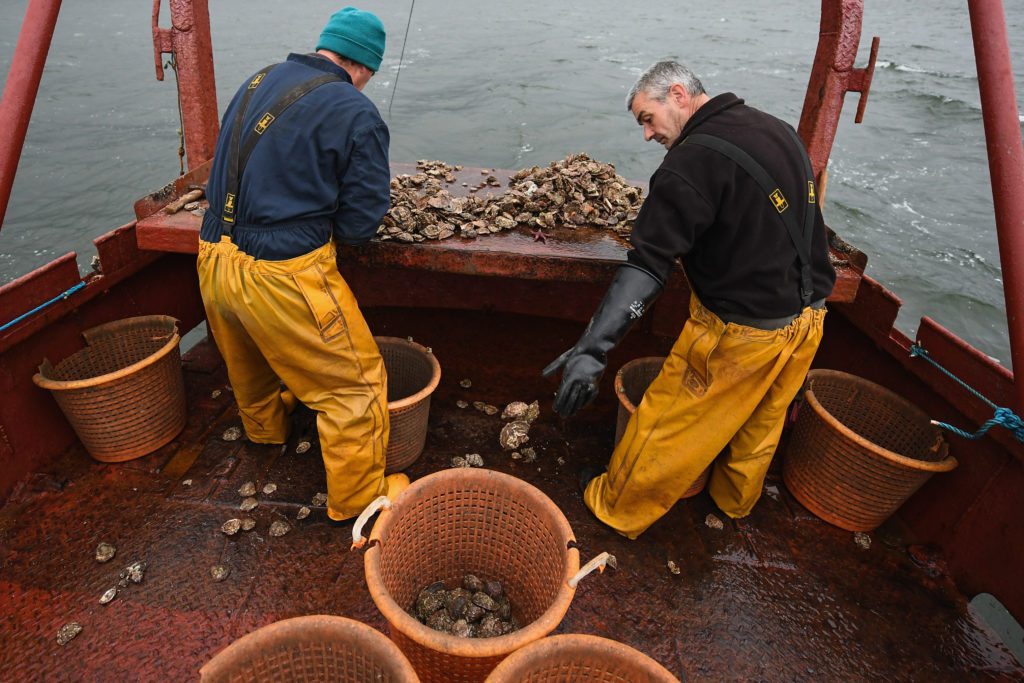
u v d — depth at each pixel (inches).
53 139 491.2
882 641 83.7
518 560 76.4
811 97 108.0
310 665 56.6
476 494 75.0
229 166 73.7
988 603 122.9
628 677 54.7
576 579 61.2
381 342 111.0
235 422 114.1
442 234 102.7
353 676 56.4
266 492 98.3
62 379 101.8
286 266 74.5
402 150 494.0
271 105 72.6
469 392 125.3
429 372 106.3
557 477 107.2
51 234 349.1
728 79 788.6
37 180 414.9
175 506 95.3
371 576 60.9
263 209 72.6
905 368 102.8
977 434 82.8
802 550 96.2
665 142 79.6
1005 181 76.0
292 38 1021.8
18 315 90.6
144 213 103.7
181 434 110.3
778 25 1406.3
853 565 94.5
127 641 76.5
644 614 84.6
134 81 703.1
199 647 76.4
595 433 118.5
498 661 58.6
